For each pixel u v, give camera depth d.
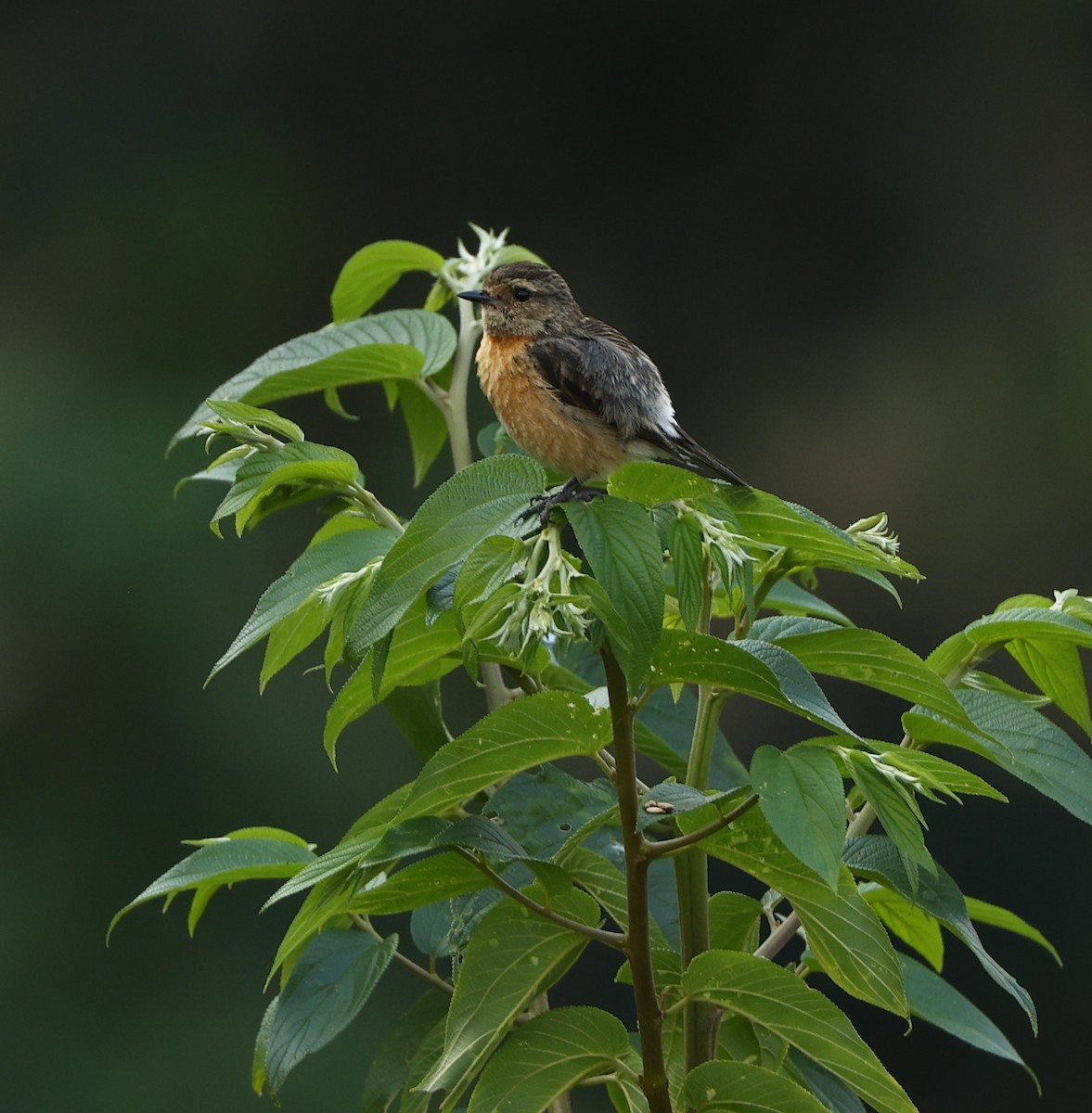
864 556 3.97
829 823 3.21
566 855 3.75
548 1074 3.64
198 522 15.01
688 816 3.75
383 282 6.16
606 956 13.10
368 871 3.65
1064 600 4.43
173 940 13.67
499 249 6.05
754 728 15.41
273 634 4.11
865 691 14.62
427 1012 4.47
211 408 4.24
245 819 14.16
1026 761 4.12
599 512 3.38
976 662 4.41
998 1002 13.84
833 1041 3.62
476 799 4.64
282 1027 4.17
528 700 3.56
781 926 4.22
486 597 3.36
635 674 3.22
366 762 14.31
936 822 14.14
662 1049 3.58
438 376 5.88
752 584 3.59
